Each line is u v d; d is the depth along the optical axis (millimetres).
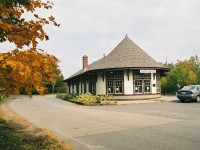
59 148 7457
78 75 39531
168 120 13125
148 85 30328
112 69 29734
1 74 3389
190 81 48875
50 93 75062
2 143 6758
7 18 4621
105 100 26391
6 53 3434
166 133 9633
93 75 33156
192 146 7574
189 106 20703
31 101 35031
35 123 13156
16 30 4129
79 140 8836
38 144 7785
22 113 18547
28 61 3475
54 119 14781
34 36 4141
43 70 3602
